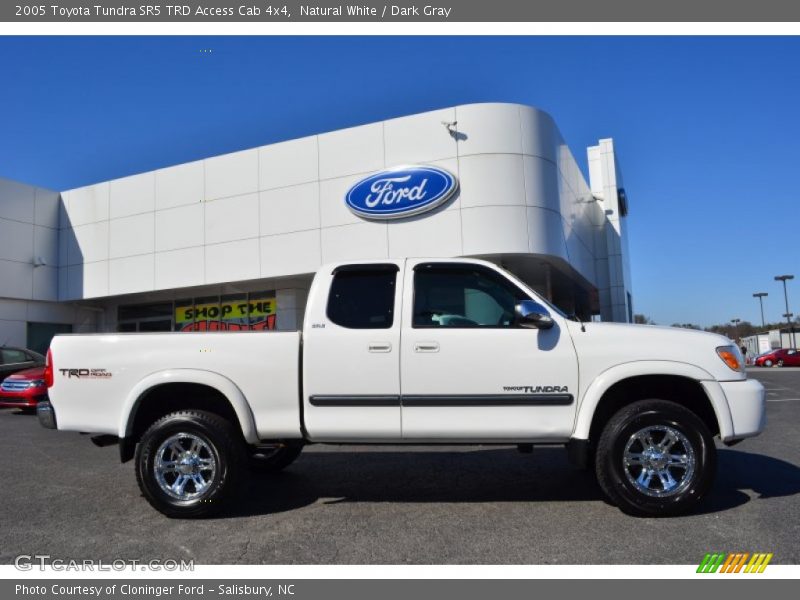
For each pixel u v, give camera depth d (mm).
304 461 6969
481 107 15078
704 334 4793
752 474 5840
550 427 4625
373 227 15812
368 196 15766
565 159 17297
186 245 18453
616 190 24844
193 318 20672
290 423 4805
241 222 17609
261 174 17422
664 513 4484
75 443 8688
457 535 4246
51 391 5062
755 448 7242
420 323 4828
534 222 15000
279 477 6172
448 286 4961
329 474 6285
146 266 19156
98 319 22703
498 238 14711
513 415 4645
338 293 4957
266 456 6277
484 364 4668
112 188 20078
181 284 18438
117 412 4930
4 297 19812
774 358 41594
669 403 4555
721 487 5359
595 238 24188
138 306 21906
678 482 4523
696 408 5000
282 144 17172
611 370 4621
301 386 4836
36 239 20625
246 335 4887
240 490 4797
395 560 3812
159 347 4941
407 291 4902
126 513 4953
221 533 4391
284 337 4855
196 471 4797
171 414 4828
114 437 5219
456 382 4672
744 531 4160
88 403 4984
